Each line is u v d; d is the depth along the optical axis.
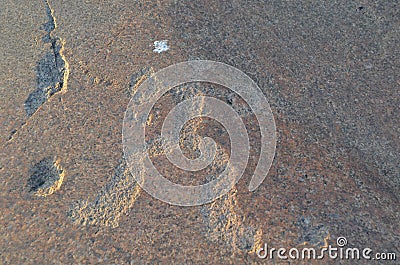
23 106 1.72
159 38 1.90
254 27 1.94
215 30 1.93
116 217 1.48
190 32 1.92
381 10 2.00
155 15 1.97
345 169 1.60
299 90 1.77
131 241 1.44
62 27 1.94
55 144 1.64
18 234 1.45
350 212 1.50
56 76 1.79
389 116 1.73
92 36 1.91
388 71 1.83
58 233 1.45
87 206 1.50
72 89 1.76
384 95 1.77
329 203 1.52
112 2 2.02
